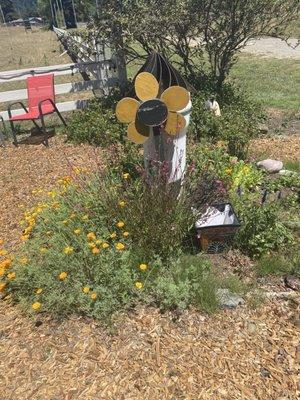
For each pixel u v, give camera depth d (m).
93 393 2.44
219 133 6.18
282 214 4.07
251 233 3.60
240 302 3.07
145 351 2.70
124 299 3.01
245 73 11.90
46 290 3.14
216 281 3.20
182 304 2.98
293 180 4.80
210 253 3.59
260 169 5.04
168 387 2.46
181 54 8.00
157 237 3.36
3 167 6.03
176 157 3.82
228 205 3.70
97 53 8.35
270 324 2.89
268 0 7.09
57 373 2.59
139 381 2.50
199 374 2.53
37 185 5.32
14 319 3.06
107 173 4.29
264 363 2.60
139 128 3.54
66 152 6.39
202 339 2.78
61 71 8.00
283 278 3.35
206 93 7.18
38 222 3.98
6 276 3.36
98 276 3.09
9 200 4.98
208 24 7.45
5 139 7.22
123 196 3.71
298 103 8.67
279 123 7.47
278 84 10.45
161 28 7.05
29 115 6.89
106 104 7.57
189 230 3.59
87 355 2.70
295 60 13.31
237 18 7.38
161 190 3.44
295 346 2.71
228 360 2.62
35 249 3.52
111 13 6.96
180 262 3.34
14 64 17.81
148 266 3.27
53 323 2.97
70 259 3.26
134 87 3.51
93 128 6.62
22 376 2.59
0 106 9.91
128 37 7.04
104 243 3.23
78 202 3.88
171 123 3.54
